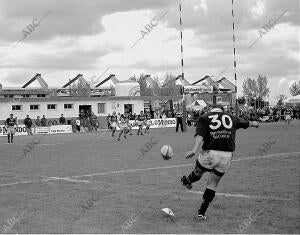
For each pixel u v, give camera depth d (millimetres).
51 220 7766
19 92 65438
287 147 20828
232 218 7695
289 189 10156
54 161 17578
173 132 39938
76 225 7414
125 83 70562
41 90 67562
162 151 8547
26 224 7512
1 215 8203
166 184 11281
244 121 7820
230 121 7695
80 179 12453
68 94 71625
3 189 11055
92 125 52219
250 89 85812
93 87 78438
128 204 8961
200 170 7859
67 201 9367
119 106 62188
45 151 22469
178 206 8703
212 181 7719
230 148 7656
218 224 7320
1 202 9391
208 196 7645
